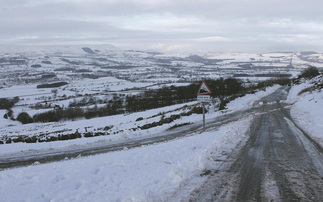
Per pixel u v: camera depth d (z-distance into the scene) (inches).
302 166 288.0
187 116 898.7
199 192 222.1
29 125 2480.3
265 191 223.1
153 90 4630.9
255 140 433.7
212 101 1286.9
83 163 309.9
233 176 260.8
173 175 255.1
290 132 497.0
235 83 2800.2
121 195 208.7
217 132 518.0
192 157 319.0
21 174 267.0
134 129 769.6
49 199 203.0
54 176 253.6
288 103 1154.0
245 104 1166.3
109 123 1417.3
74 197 205.6
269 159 318.7
